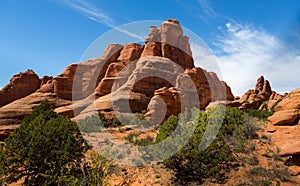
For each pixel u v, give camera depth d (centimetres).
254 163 1483
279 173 1362
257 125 2223
